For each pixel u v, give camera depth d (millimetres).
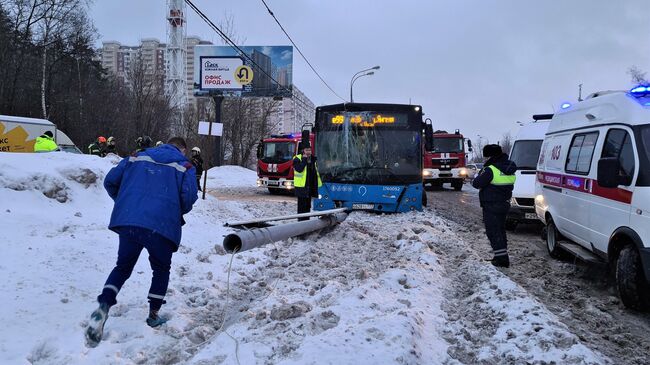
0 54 35438
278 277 6512
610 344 4777
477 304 5465
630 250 5785
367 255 7938
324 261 7316
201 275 6266
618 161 5898
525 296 5359
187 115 43312
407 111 12961
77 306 4586
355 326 4250
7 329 3910
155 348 3945
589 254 7242
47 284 4980
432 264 7219
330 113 13203
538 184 9812
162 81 43031
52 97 40469
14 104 37719
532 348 4094
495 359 4020
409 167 12844
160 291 4355
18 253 5711
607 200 6406
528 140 12680
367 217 12398
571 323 5312
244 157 45625
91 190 9562
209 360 3721
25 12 36062
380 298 5258
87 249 6297
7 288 4734
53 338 3873
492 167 7723
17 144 17172
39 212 7738
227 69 35094
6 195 7738
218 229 9609
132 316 4562
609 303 6137
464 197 22891
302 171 11398
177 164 4496
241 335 4195
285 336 4133
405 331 4043
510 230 12188
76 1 38125
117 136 43250
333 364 3482
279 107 48812
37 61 38969
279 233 7398
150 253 4281
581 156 7562
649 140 5902
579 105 8180
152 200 4254
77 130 41938
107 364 3584
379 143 12922
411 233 9664
